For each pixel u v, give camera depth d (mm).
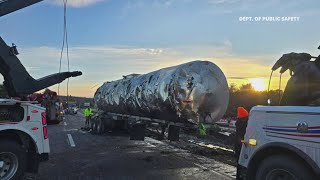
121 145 14914
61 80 8867
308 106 5301
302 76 5910
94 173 9164
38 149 8000
